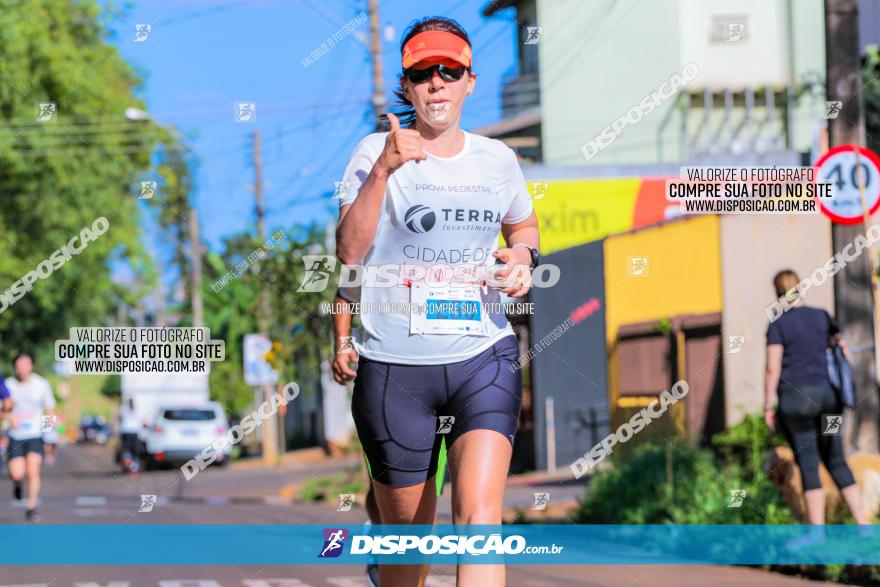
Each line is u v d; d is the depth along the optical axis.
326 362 25.55
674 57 25.83
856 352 10.51
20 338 33.16
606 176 19.33
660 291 17.11
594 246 18.78
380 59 17.34
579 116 25.89
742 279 15.63
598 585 7.94
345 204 4.50
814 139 15.66
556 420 19.36
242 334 33.44
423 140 4.41
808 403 8.49
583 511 12.30
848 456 9.62
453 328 4.35
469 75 4.43
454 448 4.29
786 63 26.16
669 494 10.98
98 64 30.23
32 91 29.41
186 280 33.66
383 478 4.51
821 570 8.17
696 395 16.12
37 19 29.28
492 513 4.12
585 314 18.86
